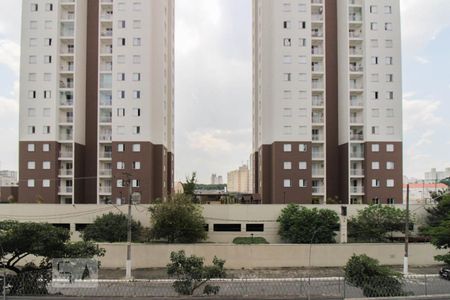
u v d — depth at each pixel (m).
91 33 53.22
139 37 50.03
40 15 49.94
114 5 50.25
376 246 32.22
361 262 17.55
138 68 49.81
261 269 30.70
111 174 49.84
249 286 21.75
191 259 17.81
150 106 49.91
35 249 16.75
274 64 50.72
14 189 55.16
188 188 53.09
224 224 40.94
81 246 19.25
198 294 17.73
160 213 35.84
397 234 40.69
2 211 41.22
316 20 52.66
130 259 27.88
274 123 50.47
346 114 51.00
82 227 41.19
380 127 50.09
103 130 51.44
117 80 49.84
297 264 31.44
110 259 30.72
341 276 27.23
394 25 50.97
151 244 31.41
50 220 41.19
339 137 53.25
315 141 50.97
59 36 50.06
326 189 52.66
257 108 60.91
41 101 49.47
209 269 17.75
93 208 41.28
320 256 31.66
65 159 49.31
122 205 41.19
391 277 17.25
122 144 49.41
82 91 51.97
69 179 50.16
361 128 51.38
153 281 23.31
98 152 50.09
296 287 21.62
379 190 49.22
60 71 50.03
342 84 52.47
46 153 48.88
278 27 50.75
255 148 62.38
